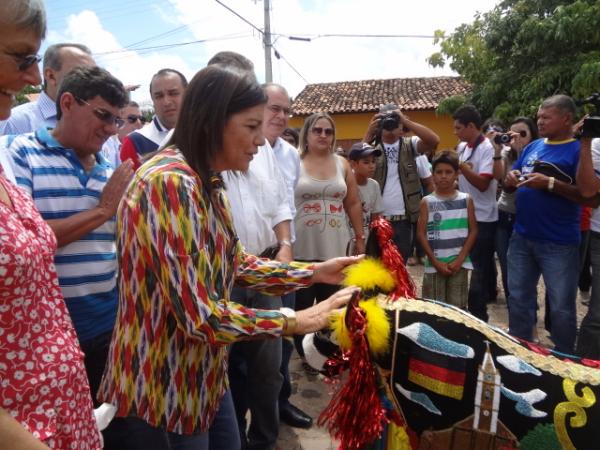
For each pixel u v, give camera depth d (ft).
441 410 4.41
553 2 31.40
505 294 16.14
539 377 4.32
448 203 13.05
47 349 3.66
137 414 4.70
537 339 13.52
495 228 14.92
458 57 36.83
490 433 4.29
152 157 4.78
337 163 11.40
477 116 14.90
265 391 7.97
